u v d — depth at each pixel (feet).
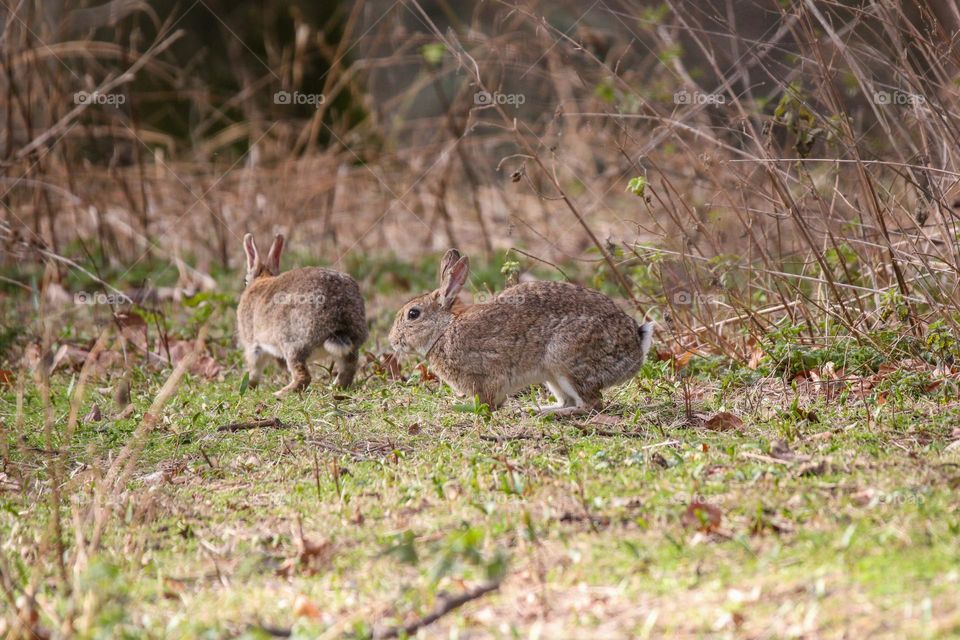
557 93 65.67
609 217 66.54
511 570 23.08
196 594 23.26
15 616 21.39
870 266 39.04
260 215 69.31
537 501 26.71
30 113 61.36
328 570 24.07
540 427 33.55
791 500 25.50
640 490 26.99
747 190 42.80
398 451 31.50
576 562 23.00
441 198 65.92
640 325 36.29
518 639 20.13
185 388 41.63
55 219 70.90
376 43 70.95
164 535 26.81
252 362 43.04
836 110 37.29
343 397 38.96
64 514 28.60
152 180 72.02
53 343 47.29
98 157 76.54
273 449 33.40
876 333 37.63
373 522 26.53
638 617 20.56
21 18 65.67
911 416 32.09
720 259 41.45
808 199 44.62
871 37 44.42
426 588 22.31
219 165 75.00
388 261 65.46
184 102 88.38
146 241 65.31
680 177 51.93
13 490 30.83
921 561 21.53
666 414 34.32
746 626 19.76
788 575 21.57
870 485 26.21
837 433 31.07
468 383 36.55
